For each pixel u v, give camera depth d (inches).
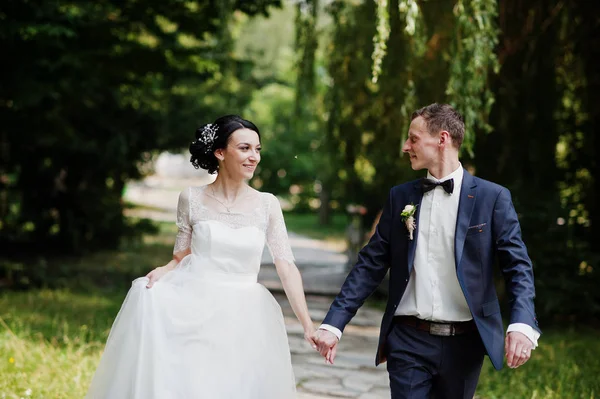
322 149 362.9
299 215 1280.8
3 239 544.1
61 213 552.1
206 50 371.2
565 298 299.3
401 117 293.3
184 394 115.1
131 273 454.3
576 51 312.2
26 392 163.2
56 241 552.7
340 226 1049.5
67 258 519.8
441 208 111.5
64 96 386.3
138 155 593.6
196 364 117.5
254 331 123.5
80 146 483.5
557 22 301.3
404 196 116.1
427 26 257.1
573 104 341.4
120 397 115.8
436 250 110.8
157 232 735.7
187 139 589.9
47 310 300.8
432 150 112.4
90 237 569.0
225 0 309.0
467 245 108.4
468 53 207.8
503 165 319.9
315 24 315.9
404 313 112.5
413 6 190.9
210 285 122.1
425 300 110.3
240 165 122.8
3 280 403.9
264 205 127.6
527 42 304.2
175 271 124.8
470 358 109.7
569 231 312.8
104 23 320.8
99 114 501.4
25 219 546.9
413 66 255.0
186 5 342.6
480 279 107.8
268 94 975.6
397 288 112.9
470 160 323.0
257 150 124.6
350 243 474.6
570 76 323.3
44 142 430.3
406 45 250.5
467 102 208.5
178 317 120.2
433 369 110.3
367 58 296.5
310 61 318.7
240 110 603.5
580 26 302.4
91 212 562.9
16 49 301.7
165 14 340.2
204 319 120.3
